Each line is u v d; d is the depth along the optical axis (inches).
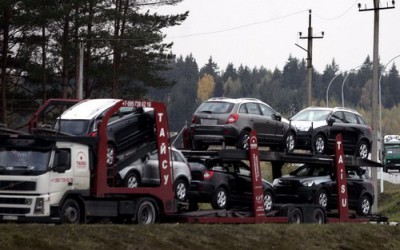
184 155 1860.2
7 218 1460.4
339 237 1887.3
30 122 1603.1
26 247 1258.6
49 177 1466.5
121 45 3528.5
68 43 3363.7
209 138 1866.4
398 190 3661.4
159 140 1683.1
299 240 1764.3
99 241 1371.8
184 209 1819.6
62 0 3260.3
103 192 1553.9
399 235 2060.8
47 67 3548.2
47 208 1460.4
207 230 1631.4
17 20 3122.5
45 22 3169.3
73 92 3698.3
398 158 4271.7
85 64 3597.4
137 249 1393.9
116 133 1605.6
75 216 1521.9
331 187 2132.1
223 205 1841.8
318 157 2085.4
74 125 1574.8
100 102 1621.6
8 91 3575.3
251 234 1696.6
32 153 1478.8
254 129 1908.2
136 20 3619.6
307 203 2070.6
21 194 1460.4
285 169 3112.7
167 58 3754.9
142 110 1668.3
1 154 1488.7
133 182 1646.2
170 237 1509.6
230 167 1877.5
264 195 1951.3
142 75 3754.9
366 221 2214.6
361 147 2239.2
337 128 2158.0
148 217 1659.7
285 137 2016.5
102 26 3531.0
